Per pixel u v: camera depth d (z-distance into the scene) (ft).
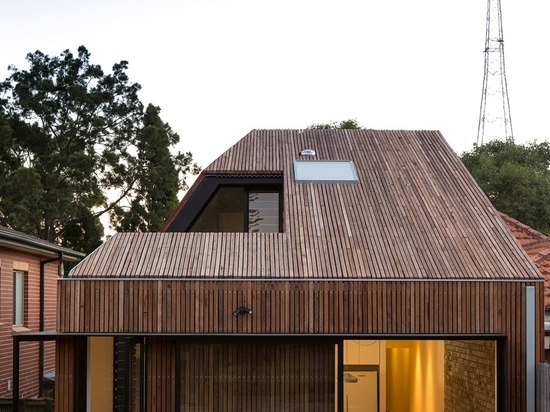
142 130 119.75
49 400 51.34
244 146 56.49
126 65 123.24
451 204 47.67
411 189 49.47
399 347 62.23
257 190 52.75
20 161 117.39
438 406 53.57
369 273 40.32
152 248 42.78
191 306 39.70
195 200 51.52
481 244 43.34
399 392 64.13
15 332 59.47
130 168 118.52
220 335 39.70
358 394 56.90
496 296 40.34
